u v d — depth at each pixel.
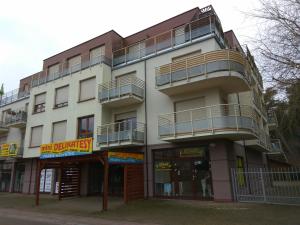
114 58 20.16
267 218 9.52
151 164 16.31
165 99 16.67
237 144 16.38
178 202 13.84
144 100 17.58
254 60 9.61
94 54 21.59
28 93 26.44
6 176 26.56
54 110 21.48
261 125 21.03
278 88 9.28
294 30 8.67
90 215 11.81
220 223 9.14
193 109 14.25
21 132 25.83
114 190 18.38
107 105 18.45
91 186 19.70
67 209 13.75
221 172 13.80
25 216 12.30
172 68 15.30
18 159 25.06
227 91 15.83
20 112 24.06
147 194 16.05
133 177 15.53
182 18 18.78
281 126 11.88
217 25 16.72
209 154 14.55
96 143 17.66
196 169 14.86
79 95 20.05
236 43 21.11
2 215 12.77
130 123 16.45
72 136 19.47
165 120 15.95
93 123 18.66
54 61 24.09
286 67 8.91
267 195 12.76
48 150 16.80
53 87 22.17
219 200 13.52
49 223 10.36
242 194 13.52
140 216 10.95
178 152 15.70
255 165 20.44
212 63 13.93
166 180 15.73
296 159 15.87
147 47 18.75
